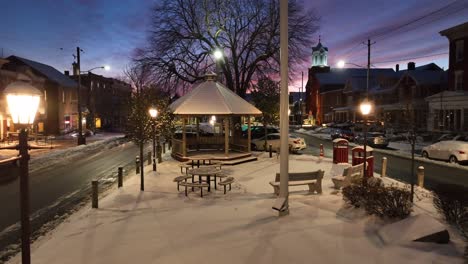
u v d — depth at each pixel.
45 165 19.17
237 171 15.73
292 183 10.22
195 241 6.68
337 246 6.25
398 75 51.50
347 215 8.06
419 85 42.81
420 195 10.40
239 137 23.36
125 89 68.12
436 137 31.30
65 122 46.03
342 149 17.69
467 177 14.65
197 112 18.34
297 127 70.88
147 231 7.36
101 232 7.36
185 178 11.68
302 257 5.82
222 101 18.84
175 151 20.91
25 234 4.80
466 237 6.01
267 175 14.50
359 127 46.34
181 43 28.94
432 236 6.18
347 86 64.88
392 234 6.55
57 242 6.81
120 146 30.55
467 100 31.67
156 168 16.58
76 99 50.59
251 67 29.41
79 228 7.67
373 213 7.75
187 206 9.39
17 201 11.05
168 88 28.98
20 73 35.53
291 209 8.71
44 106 41.94
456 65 34.91
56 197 11.63
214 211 8.78
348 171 11.06
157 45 28.77
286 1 8.41
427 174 15.41
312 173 10.42
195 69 29.38
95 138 40.47
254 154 22.42
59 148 28.33
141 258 5.95
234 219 8.05
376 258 5.67
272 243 6.46
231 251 6.14
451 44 35.53
